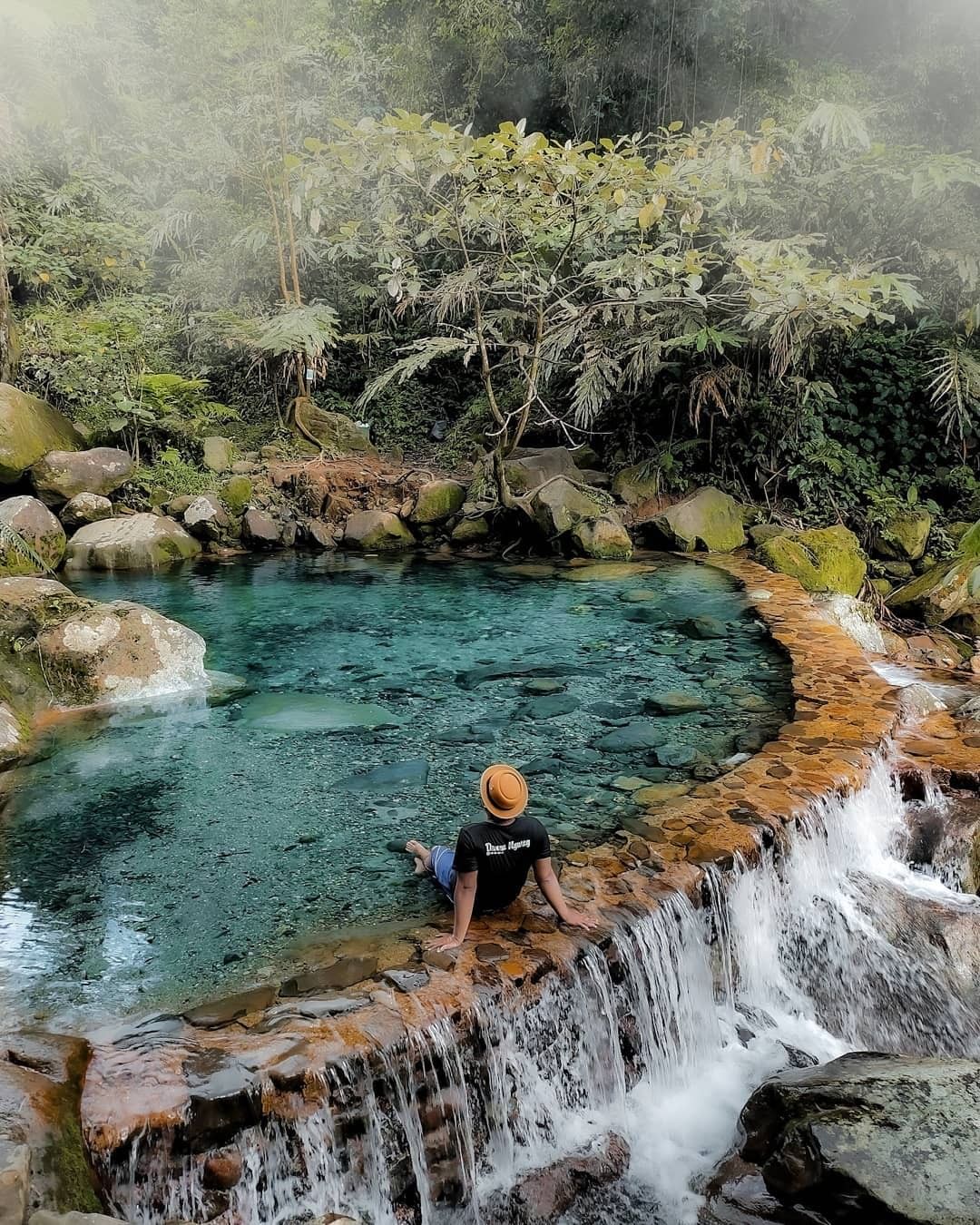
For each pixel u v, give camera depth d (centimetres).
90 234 1411
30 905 358
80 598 624
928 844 470
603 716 554
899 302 1097
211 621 773
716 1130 327
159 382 1153
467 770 479
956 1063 321
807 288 827
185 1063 260
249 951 327
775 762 472
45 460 1008
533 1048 305
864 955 409
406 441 1388
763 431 1111
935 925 421
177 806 441
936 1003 397
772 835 403
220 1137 246
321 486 1139
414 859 389
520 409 1009
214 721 550
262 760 493
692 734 525
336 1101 262
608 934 330
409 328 1427
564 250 974
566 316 1019
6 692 554
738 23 1198
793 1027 386
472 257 1155
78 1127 234
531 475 1097
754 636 715
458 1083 285
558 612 793
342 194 1031
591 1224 287
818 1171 275
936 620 902
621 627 744
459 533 1067
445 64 1483
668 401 1170
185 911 353
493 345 1083
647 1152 315
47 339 1233
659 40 1246
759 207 1048
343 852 397
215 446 1191
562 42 1322
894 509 1064
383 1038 273
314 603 834
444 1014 286
